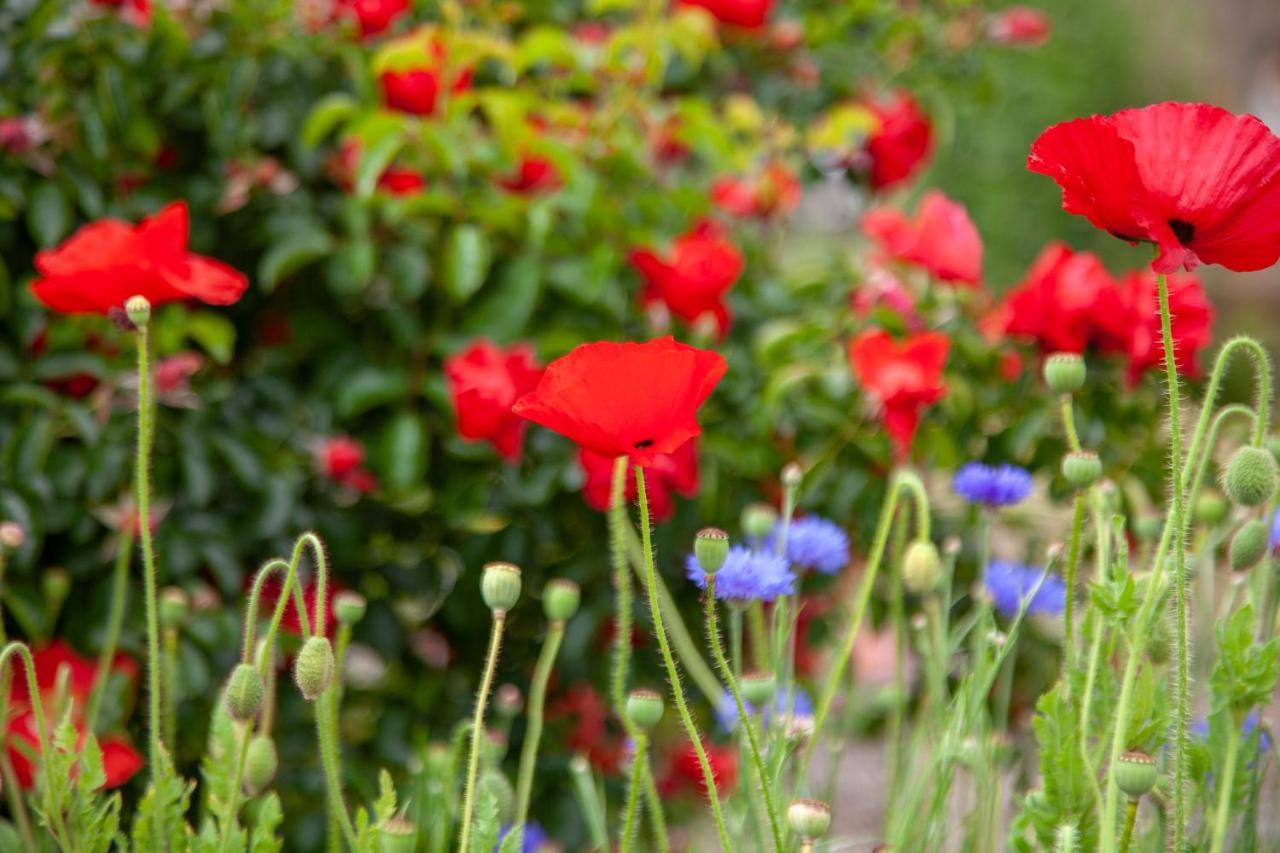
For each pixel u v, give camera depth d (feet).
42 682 5.07
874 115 7.95
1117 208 3.86
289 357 6.31
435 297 6.33
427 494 6.30
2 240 5.91
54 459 5.56
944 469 6.02
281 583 5.88
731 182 7.72
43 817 4.19
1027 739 5.31
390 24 6.40
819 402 6.27
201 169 6.42
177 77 6.11
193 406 5.74
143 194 6.15
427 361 6.19
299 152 6.42
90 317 5.62
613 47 6.57
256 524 5.74
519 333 5.93
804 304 6.95
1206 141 3.84
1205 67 21.50
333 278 5.91
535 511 6.10
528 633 6.37
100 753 4.21
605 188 6.50
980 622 4.43
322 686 4.05
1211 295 21.36
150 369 5.56
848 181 8.27
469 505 5.94
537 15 7.59
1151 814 4.39
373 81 6.29
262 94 6.43
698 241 5.96
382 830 4.09
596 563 6.13
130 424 5.68
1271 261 3.88
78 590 5.65
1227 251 3.89
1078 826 4.13
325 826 5.67
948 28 9.01
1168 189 3.86
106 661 4.80
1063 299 5.49
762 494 6.34
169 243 4.56
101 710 5.11
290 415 6.24
